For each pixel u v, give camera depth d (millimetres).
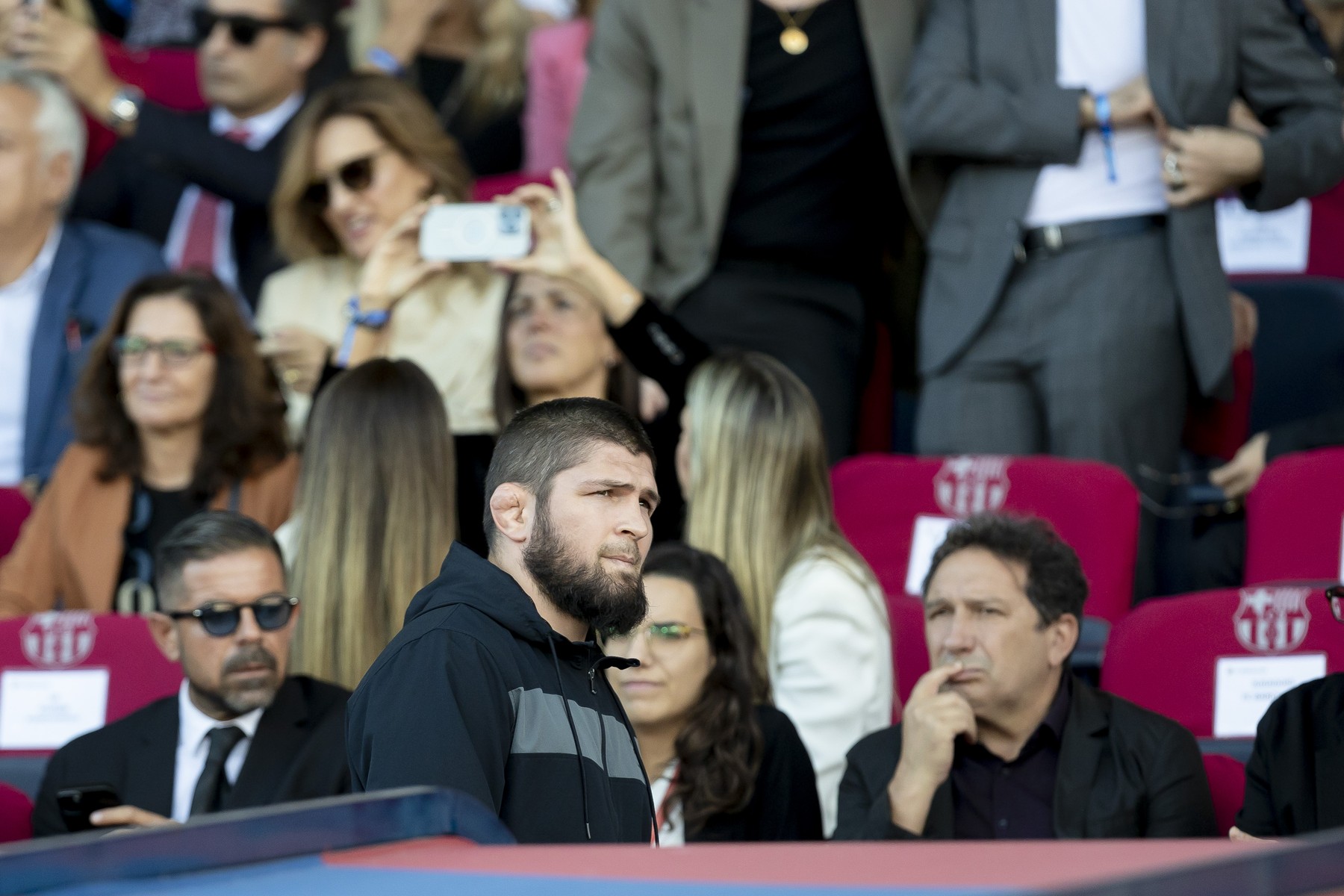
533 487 8148
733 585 11820
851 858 4027
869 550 15531
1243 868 3346
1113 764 11188
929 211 17359
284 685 12047
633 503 8180
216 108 22125
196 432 16125
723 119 17328
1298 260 20469
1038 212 16219
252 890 4035
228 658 11828
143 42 25156
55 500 16109
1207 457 17266
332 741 11773
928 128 16547
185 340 15891
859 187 17750
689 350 15281
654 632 11367
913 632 14016
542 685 7871
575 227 15406
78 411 16312
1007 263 16219
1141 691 12711
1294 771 9586
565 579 8016
